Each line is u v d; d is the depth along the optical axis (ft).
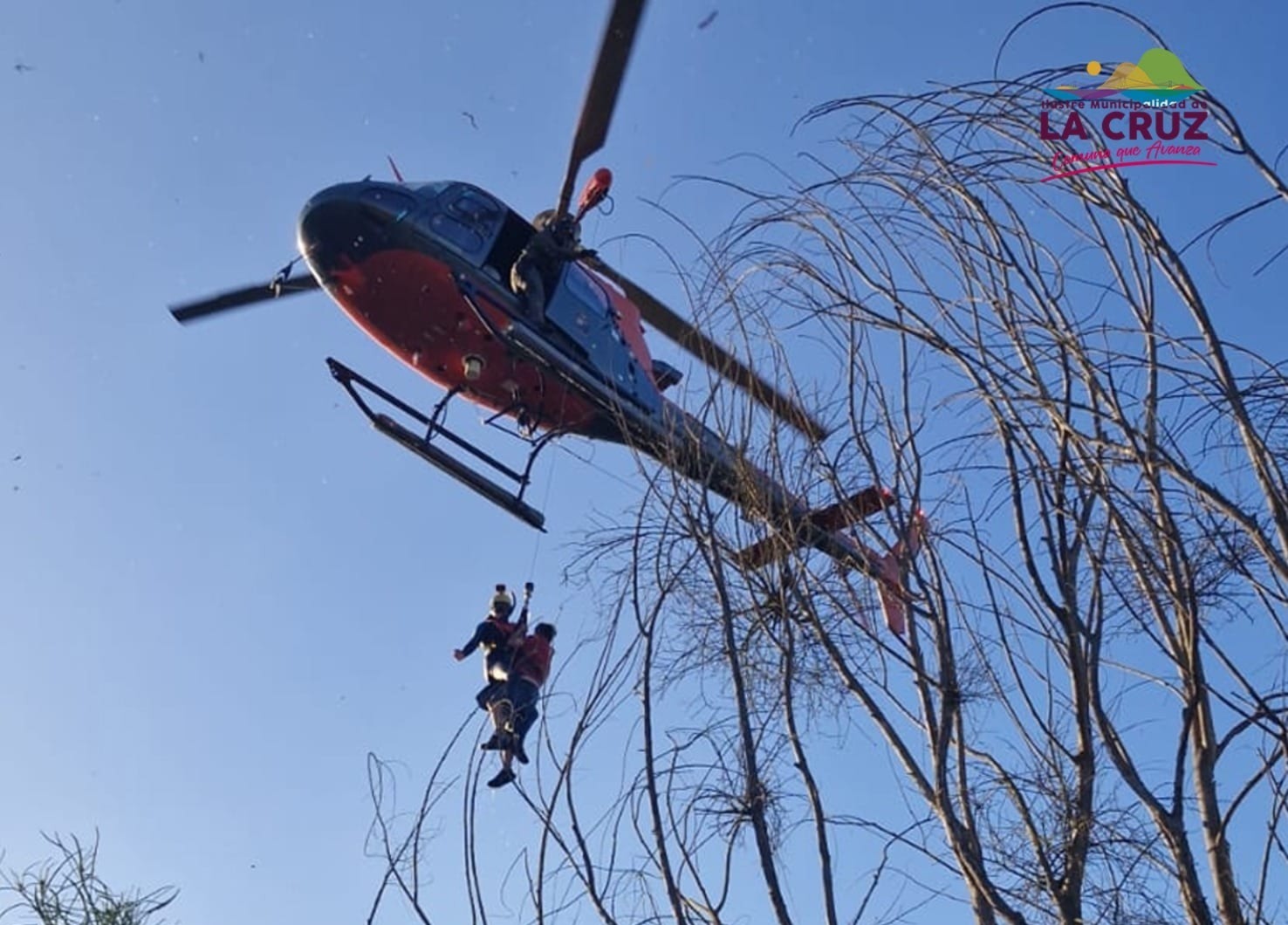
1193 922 17.03
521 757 25.80
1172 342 18.93
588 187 36.19
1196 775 18.17
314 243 35.96
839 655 19.30
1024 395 19.07
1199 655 18.31
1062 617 19.17
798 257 20.84
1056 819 18.69
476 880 19.45
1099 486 18.93
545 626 32.01
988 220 20.06
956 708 19.29
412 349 37.58
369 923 19.57
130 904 21.33
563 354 36.06
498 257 37.60
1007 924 17.47
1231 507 18.22
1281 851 17.75
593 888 18.80
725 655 20.04
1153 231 19.30
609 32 29.58
